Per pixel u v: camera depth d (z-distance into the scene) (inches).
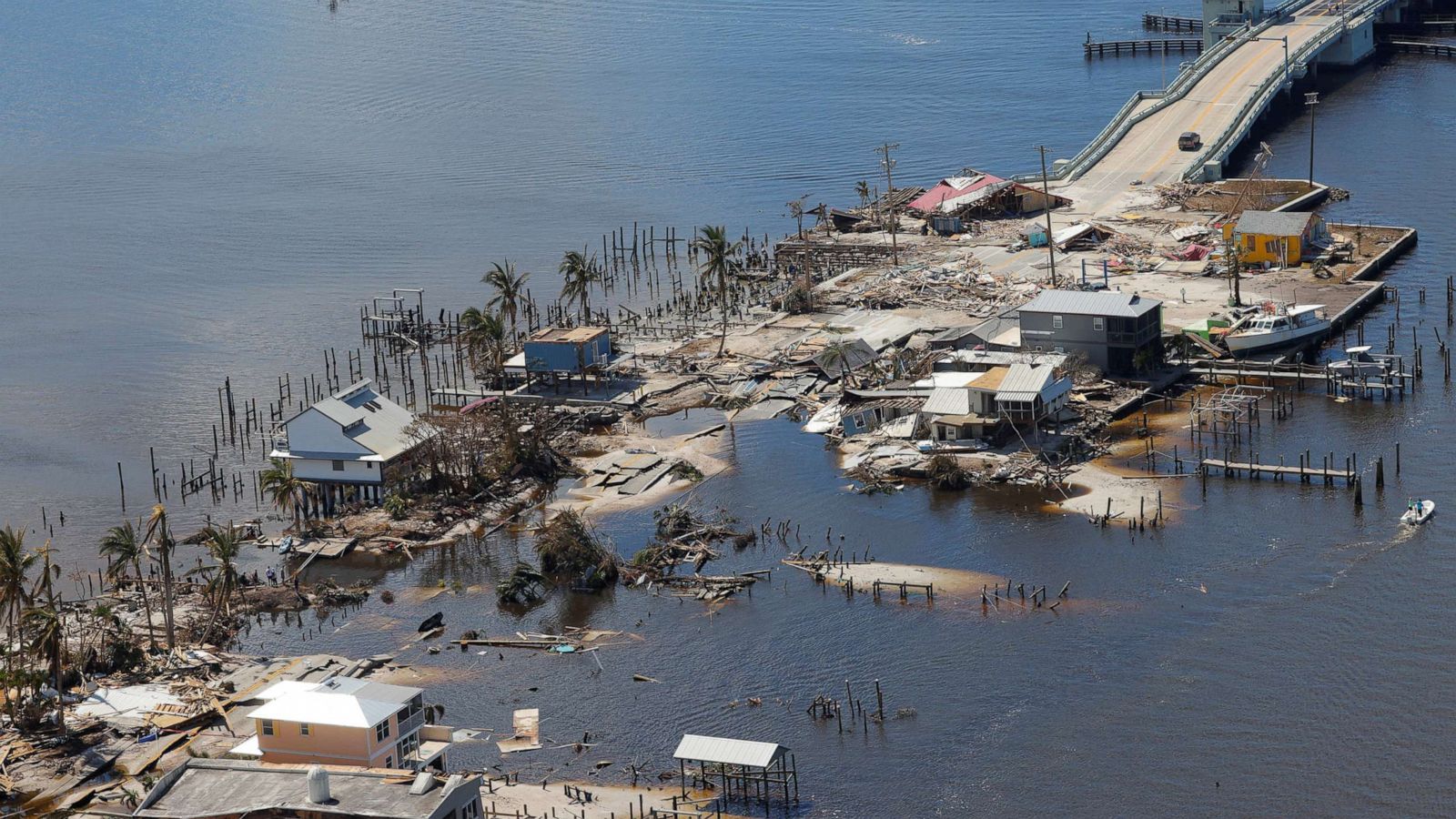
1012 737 5925.2
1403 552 7032.5
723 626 6830.7
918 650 6540.4
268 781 5113.2
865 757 5846.5
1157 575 7007.9
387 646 6830.7
